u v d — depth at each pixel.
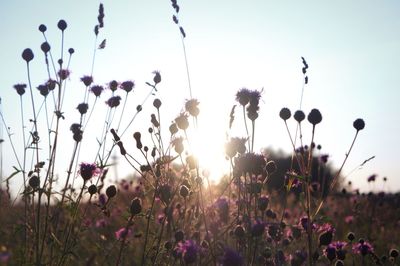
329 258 0.87
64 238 0.88
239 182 0.77
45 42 1.01
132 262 0.99
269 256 0.82
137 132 0.82
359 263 1.16
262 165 0.76
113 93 1.04
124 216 0.75
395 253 1.04
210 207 0.81
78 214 0.88
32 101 0.91
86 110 0.99
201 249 0.73
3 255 0.69
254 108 0.80
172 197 0.80
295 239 0.95
